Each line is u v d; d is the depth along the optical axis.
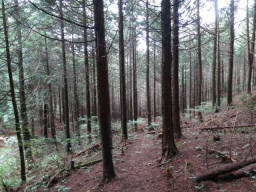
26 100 7.66
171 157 5.21
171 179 4.06
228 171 3.60
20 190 5.65
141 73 22.28
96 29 4.17
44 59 8.62
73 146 9.89
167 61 5.08
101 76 4.34
